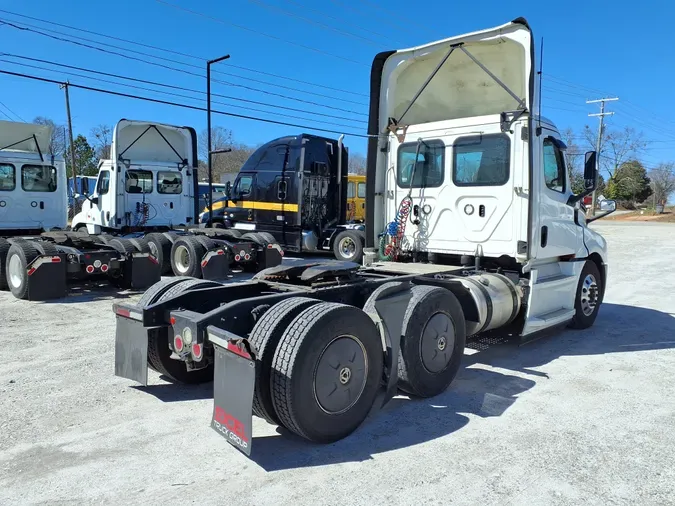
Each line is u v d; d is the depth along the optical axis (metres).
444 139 6.48
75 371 5.27
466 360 5.89
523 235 5.85
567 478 3.29
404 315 4.45
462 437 3.88
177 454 3.58
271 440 3.83
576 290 7.05
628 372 5.48
